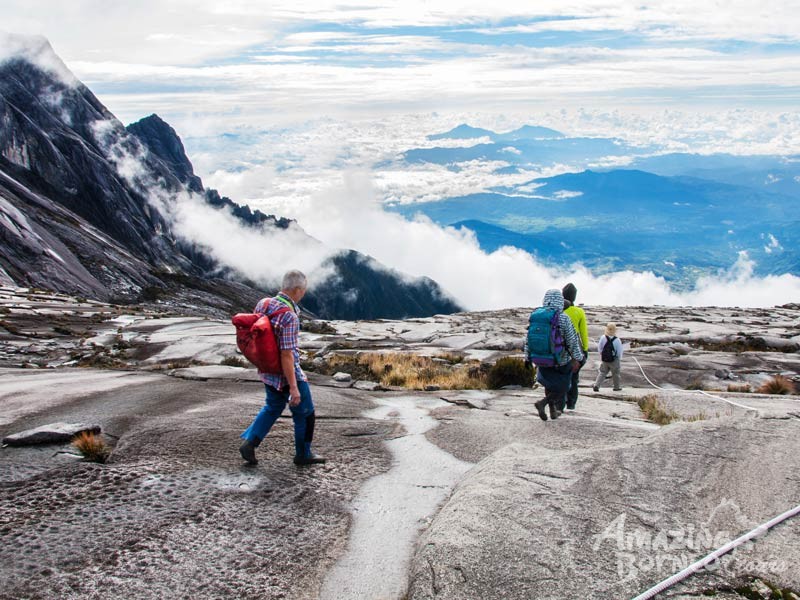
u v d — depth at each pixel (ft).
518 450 22.88
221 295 344.90
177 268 474.49
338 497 20.31
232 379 46.68
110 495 19.10
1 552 15.35
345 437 27.96
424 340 96.73
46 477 20.38
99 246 296.51
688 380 64.80
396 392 48.34
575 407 40.04
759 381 64.08
